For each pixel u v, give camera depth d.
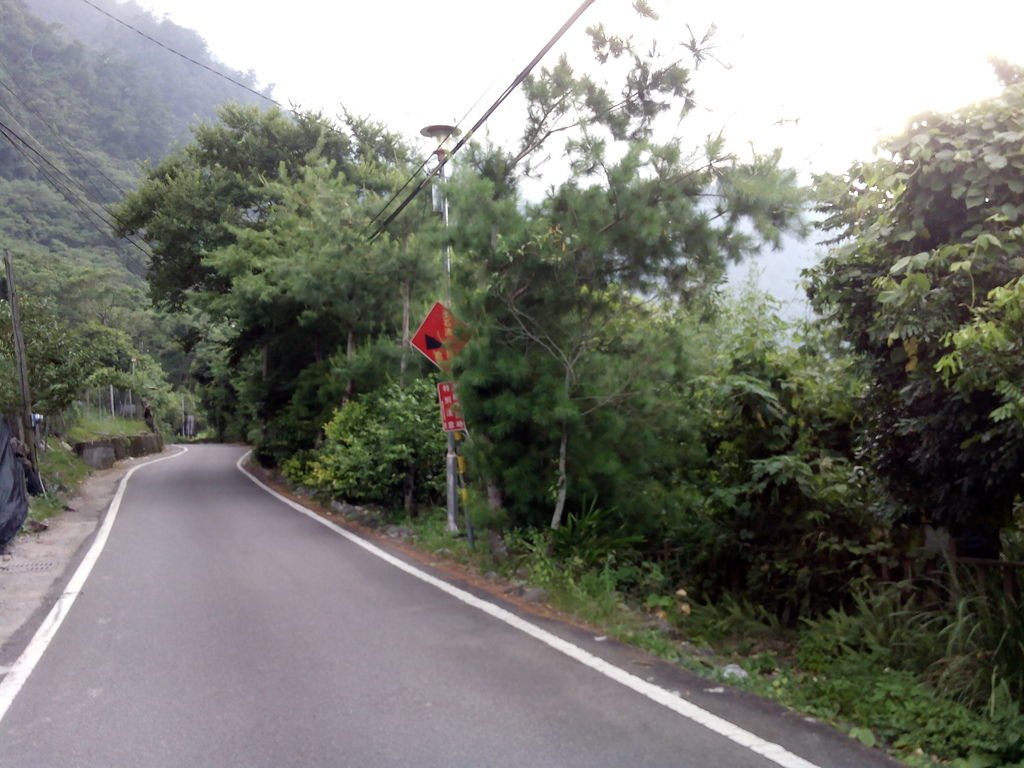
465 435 12.87
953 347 6.43
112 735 5.61
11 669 7.12
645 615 9.23
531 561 10.41
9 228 53.09
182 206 29.27
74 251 54.06
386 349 19.58
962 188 6.66
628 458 11.05
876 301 7.11
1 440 14.22
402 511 16.59
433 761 5.11
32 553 13.54
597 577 9.67
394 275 19.30
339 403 22.94
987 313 6.07
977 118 6.70
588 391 10.84
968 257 6.48
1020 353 5.82
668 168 10.52
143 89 80.38
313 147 29.98
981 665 6.61
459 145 11.79
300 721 5.81
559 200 10.62
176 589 10.33
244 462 39.97
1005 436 6.38
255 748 5.36
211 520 17.45
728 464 11.23
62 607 9.47
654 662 7.17
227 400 56.72
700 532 11.33
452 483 13.74
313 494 22.14
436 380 16.94
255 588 10.31
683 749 5.23
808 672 7.78
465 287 11.06
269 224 26.58
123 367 48.91
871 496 9.37
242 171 30.14
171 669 7.04
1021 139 6.48
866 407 8.41
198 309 28.02
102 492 24.81
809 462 10.49
